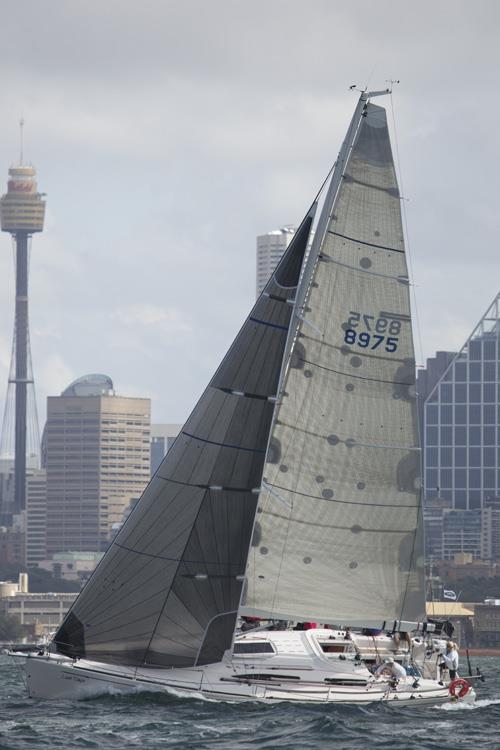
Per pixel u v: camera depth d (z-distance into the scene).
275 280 115.81
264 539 113.50
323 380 115.69
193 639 111.31
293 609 114.56
